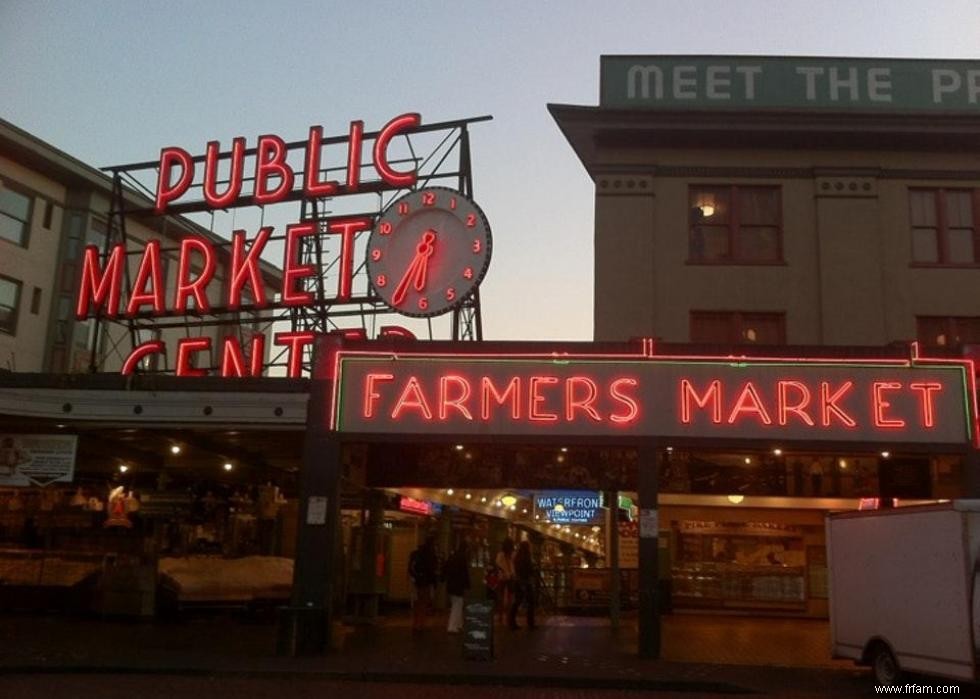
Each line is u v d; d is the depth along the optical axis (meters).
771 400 17.55
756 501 25.55
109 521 22.98
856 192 23.62
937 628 13.19
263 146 30.17
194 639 18.19
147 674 14.53
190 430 20.06
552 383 17.83
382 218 26.75
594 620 24.31
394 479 20.77
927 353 17.61
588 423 17.64
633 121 23.84
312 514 17.45
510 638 19.73
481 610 16.12
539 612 26.97
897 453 17.55
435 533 26.88
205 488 25.34
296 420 18.88
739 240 23.73
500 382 17.89
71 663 14.77
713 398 17.59
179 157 31.33
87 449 22.48
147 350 27.98
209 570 21.84
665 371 17.75
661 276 23.45
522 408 17.75
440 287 25.75
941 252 23.48
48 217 41.72
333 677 14.59
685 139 24.02
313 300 27.73
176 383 19.39
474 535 29.31
